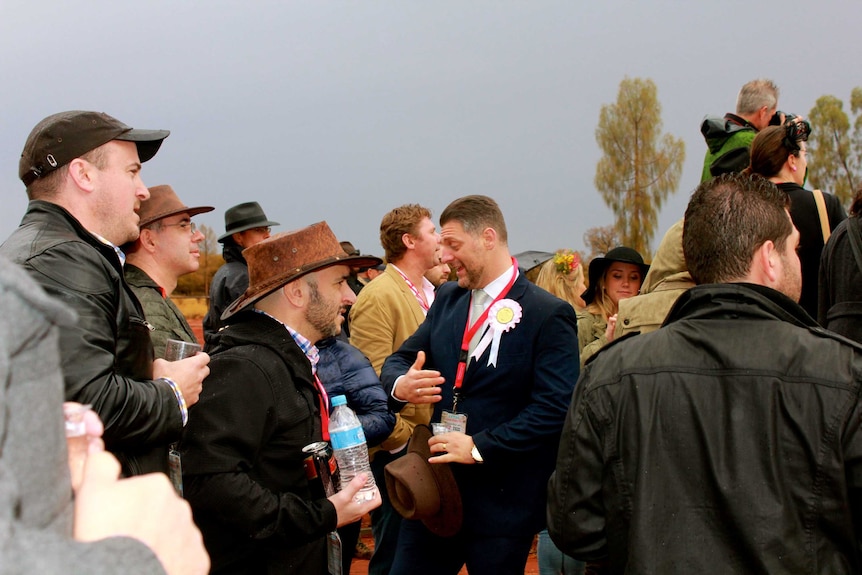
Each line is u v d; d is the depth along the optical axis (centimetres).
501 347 343
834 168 4134
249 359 255
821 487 163
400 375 373
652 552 171
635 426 182
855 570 165
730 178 201
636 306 341
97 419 86
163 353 354
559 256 527
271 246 277
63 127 251
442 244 361
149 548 69
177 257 388
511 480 337
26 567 58
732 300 186
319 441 268
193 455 244
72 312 64
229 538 252
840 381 167
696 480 173
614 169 4975
